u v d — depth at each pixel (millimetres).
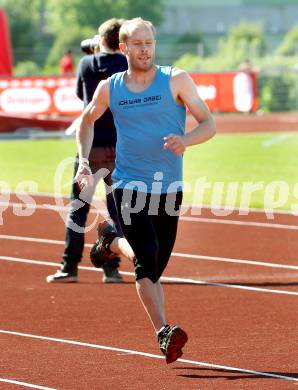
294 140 51656
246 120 66688
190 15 172500
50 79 62094
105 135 19297
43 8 163625
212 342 15625
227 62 100438
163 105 14070
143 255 14180
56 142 53875
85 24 161000
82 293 19594
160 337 13758
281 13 176250
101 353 15031
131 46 14016
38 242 25547
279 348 15195
